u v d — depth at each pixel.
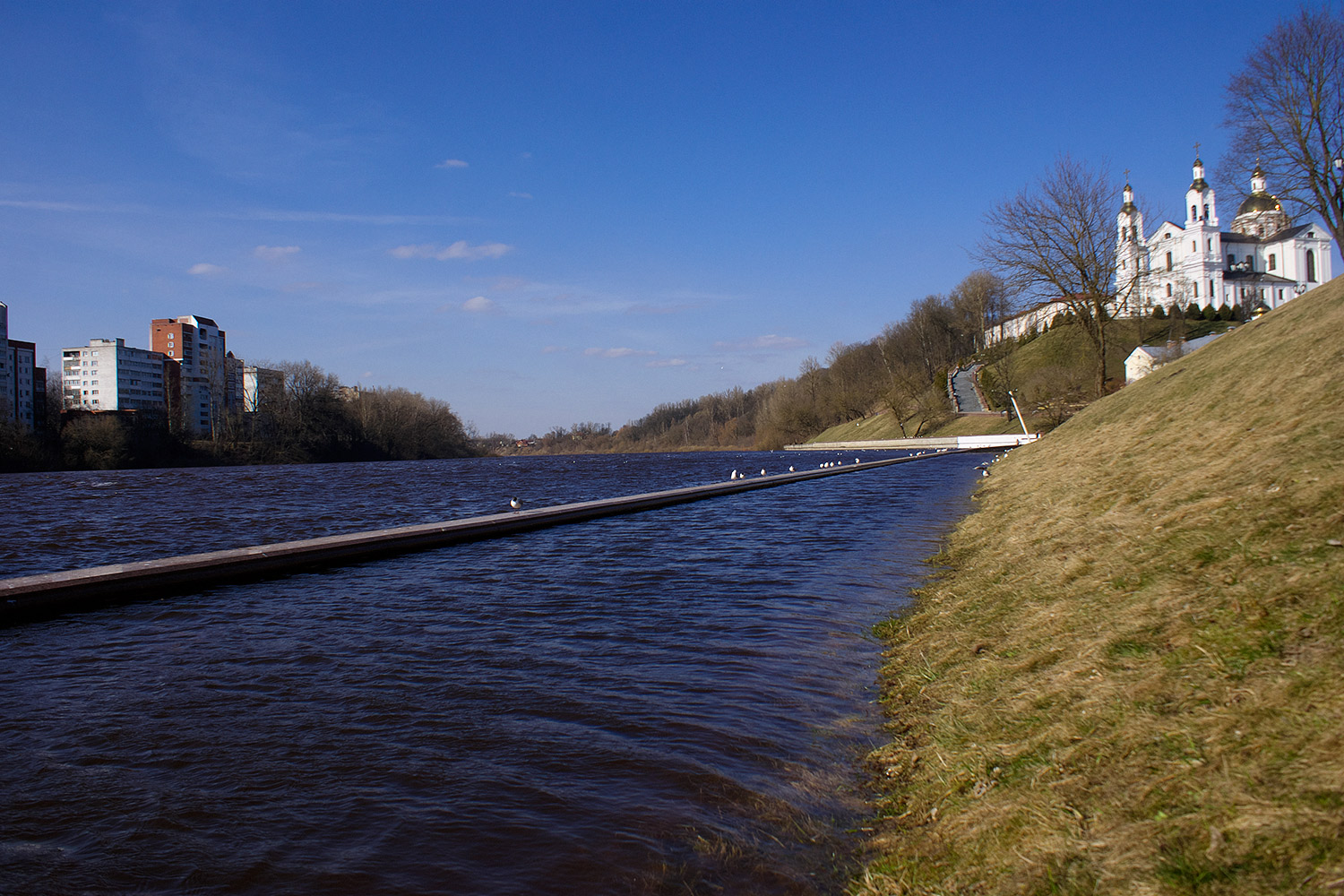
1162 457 11.33
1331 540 5.21
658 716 6.70
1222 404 12.68
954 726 5.52
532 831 4.84
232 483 50.78
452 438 132.00
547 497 35.22
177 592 12.80
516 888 4.23
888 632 9.04
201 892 4.28
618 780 5.51
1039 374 75.12
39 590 11.25
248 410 111.62
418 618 10.68
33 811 5.26
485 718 6.79
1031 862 3.60
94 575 11.99
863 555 14.70
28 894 4.27
